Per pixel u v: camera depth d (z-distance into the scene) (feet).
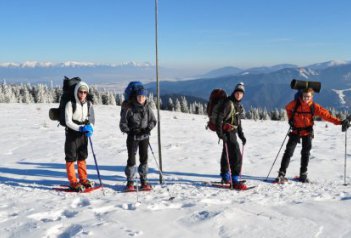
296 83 22.41
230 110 21.20
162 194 19.17
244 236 12.69
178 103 275.18
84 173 20.88
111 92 230.27
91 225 12.88
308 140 22.71
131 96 20.13
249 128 68.03
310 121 22.62
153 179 23.38
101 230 12.38
